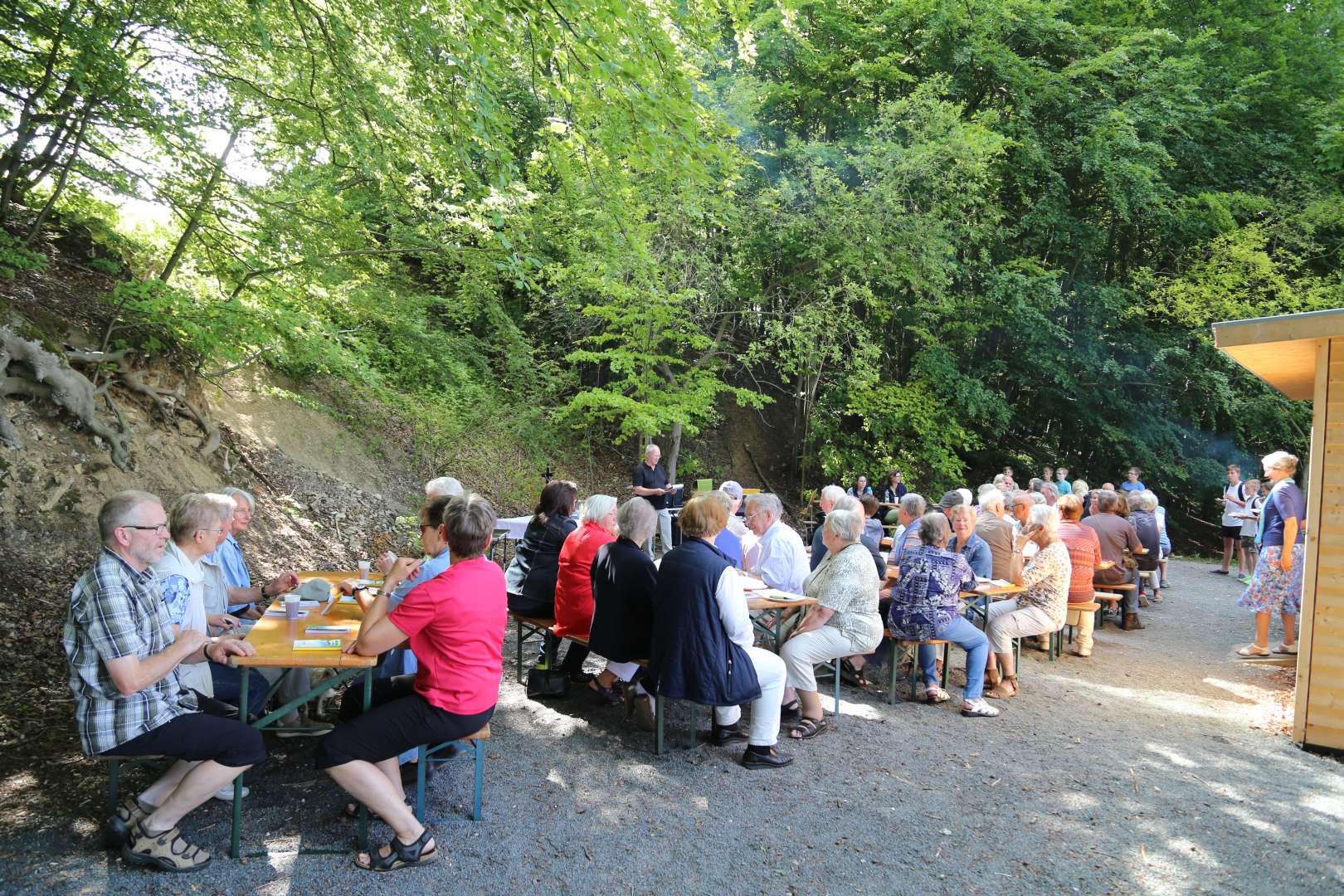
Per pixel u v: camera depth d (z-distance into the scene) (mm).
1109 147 16016
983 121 15367
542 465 12422
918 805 3742
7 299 5875
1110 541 7938
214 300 6277
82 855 2877
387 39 5711
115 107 5918
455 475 10547
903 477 15406
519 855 3111
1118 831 3541
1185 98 17031
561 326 13586
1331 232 18031
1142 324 18000
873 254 13883
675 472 13664
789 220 13609
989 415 17125
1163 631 8047
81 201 7043
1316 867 3254
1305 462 18516
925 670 5410
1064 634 7312
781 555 5523
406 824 2949
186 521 3285
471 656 3078
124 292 5645
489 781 3764
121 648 2645
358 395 10078
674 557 4023
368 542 8039
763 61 15383
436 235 7504
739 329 15398
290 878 2857
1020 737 4734
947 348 16750
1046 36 16688
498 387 12336
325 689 3125
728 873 3061
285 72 6441
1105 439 18297
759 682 4027
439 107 5434
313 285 7426
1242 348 5066
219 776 2826
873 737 4625
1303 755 4543
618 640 4383
